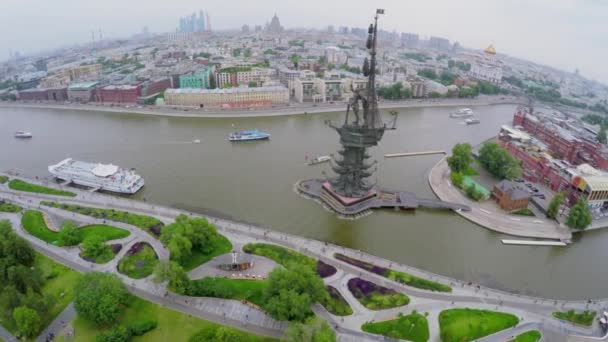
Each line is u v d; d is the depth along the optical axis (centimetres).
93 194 18462
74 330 10362
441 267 14238
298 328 9281
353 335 10344
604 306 12075
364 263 13425
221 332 9688
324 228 16625
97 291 10650
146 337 10162
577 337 10562
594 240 16500
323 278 12494
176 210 17150
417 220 17600
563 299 12812
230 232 15262
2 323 10575
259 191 19862
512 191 18312
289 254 13700
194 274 12619
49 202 17250
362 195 18400
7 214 16312
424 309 11369
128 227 15362
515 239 16225
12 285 11156
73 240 14100
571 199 19062
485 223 17225
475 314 11162
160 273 11306
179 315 10894
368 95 16775
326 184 19362
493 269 14300
